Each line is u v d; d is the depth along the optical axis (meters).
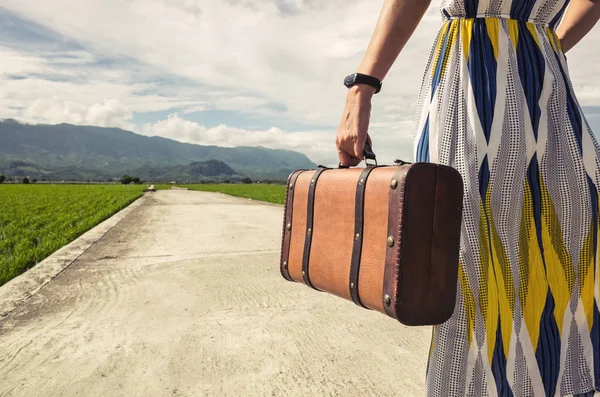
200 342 2.74
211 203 21.55
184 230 8.80
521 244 1.02
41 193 40.56
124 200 24.00
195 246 6.55
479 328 0.98
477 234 1.00
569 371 1.03
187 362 2.45
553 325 1.02
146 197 31.33
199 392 2.10
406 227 0.97
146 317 3.24
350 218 1.18
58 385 2.18
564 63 1.13
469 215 1.01
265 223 10.26
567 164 1.06
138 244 6.84
